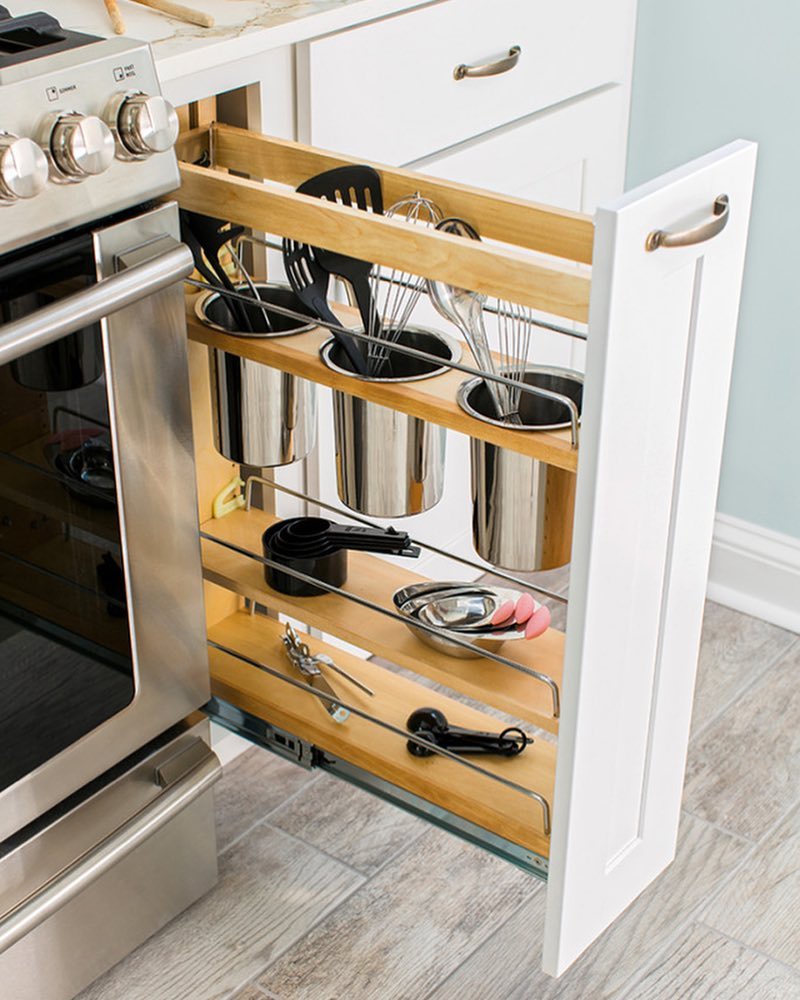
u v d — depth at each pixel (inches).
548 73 73.7
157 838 59.8
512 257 44.0
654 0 78.0
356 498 56.8
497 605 57.9
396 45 63.0
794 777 72.3
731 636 83.6
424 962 61.2
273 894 64.6
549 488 51.3
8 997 55.3
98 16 55.2
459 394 50.1
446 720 59.9
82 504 50.7
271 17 56.2
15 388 46.3
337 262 51.7
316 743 60.2
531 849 54.3
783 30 73.4
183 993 59.6
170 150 48.9
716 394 48.9
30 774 52.1
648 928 62.9
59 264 46.5
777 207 76.8
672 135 81.0
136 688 56.1
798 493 82.3
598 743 50.5
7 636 49.1
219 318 56.9
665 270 42.7
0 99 42.8
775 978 60.5
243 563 62.5
